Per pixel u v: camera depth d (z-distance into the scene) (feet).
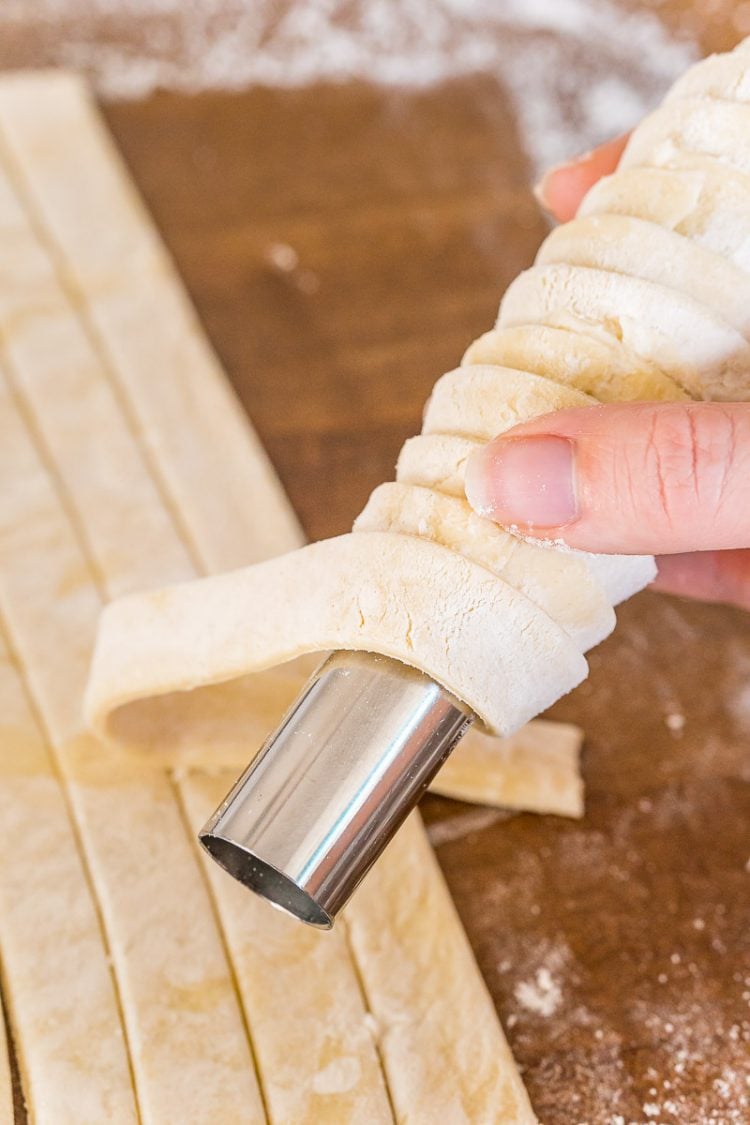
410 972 1.25
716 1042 1.26
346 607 1.10
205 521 1.43
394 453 1.51
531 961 1.29
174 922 1.25
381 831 1.09
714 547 1.10
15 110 1.70
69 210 1.62
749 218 1.09
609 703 1.40
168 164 1.74
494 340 1.12
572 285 1.11
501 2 1.97
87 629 1.37
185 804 1.30
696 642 1.44
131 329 1.53
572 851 1.33
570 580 1.10
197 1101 1.19
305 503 1.48
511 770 1.34
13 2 1.85
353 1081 1.21
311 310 1.61
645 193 1.11
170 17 1.89
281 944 1.25
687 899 1.32
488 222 1.74
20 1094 1.19
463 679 1.08
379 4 1.95
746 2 2.02
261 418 1.52
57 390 1.48
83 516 1.43
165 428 1.47
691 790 1.37
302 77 1.86
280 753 1.10
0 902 1.25
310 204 1.72
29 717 1.33
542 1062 1.25
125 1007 1.22
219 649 1.15
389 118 1.83
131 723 1.28
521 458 1.07
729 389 1.11
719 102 1.11
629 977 1.28
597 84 1.92
